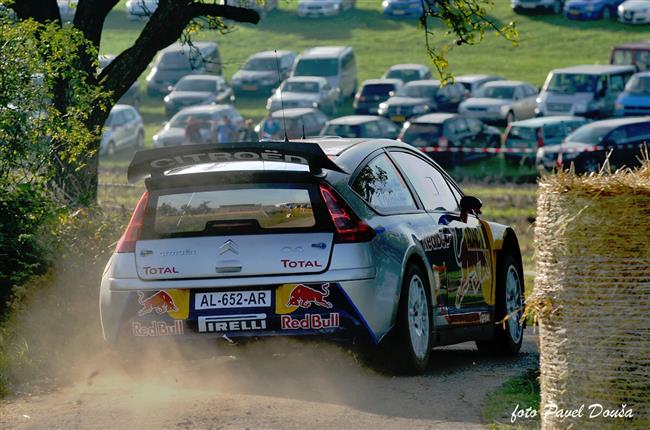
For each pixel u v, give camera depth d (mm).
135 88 142875
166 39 36500
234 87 148000
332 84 139375
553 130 103062
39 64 26875
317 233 20250
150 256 20500
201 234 20453
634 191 14734
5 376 21344
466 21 37531
